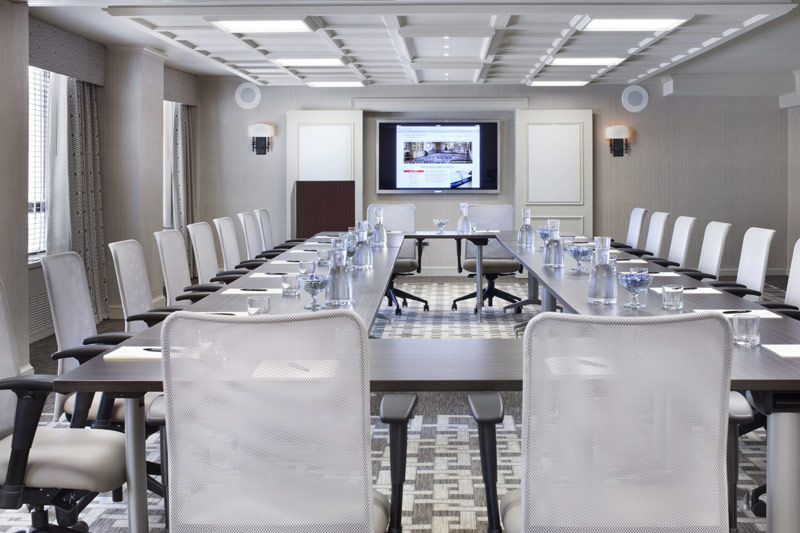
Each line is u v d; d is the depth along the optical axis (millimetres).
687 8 5984
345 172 11289
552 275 5062
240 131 11477
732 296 4105
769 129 11578
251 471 2010
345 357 1938
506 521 2186
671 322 1896
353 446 1974
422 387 2477
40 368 6387
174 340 1975
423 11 5902
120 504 3664
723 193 11633
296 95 11422
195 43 7457
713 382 1938
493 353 2852
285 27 6488
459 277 11906
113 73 8297
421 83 10477
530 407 1951
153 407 3031
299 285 4328
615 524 1981
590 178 11352
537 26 6664
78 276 3809
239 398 1982
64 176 7727
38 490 2584
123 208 8398
